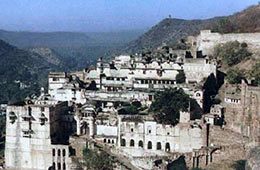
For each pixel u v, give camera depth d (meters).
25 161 196.75
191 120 182.88
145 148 187.50
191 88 199.62
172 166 169.25
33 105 197.00
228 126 194.12
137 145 189.00
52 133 195.25
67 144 194.25
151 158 173.88
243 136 177.75
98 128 197.50
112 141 193.88
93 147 187.25
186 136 181.75
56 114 199.38
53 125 196.38
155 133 186.12
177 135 183.00
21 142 196.62
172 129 183.50
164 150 185.25
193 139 180.75
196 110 191.00
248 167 166.38
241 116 190.50
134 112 197.12
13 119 196.75
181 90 191.62
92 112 198.50
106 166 177.75
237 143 177.25
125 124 190.12
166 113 183.25
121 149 190.62
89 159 180.25
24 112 195.12
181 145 182.88
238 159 175.50
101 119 196.75
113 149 190.38
